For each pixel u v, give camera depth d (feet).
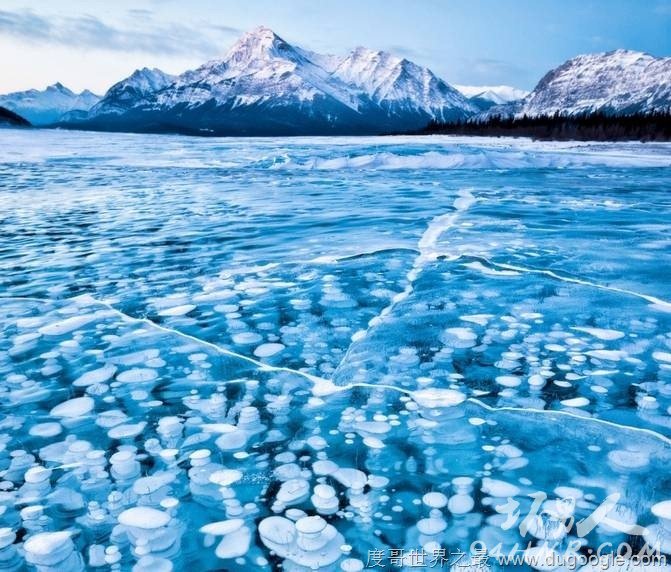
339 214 22.17
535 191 29.78
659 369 7.92
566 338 9.10
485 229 18.86
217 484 5.36
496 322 9.87
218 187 31.94
